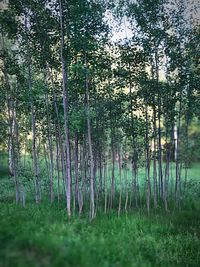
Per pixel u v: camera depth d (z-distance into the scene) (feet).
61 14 54.08
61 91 64.95
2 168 125.80
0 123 69.77
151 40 66.23
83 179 68.59
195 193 88.22
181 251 44.27
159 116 69.97
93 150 72.95
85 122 60.34
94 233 37.99
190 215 63.67
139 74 67.00
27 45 63.00
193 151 87.86
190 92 70.18
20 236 28.60
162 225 54.13
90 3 55.01
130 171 131.13
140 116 69.10
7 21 60.13
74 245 29.68
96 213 59.52
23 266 23.67
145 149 72.33
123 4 64.44
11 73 64.59
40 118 72.64
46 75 66.64
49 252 26.61
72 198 74.43
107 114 67.92
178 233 51.80
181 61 68.54
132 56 65.62
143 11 65.51
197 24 68.03
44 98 68.59
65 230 35.17
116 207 71.26
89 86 59.98
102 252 31.71
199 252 44.27
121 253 34.27
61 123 69.97
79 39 53.83
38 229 33.17
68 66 56.95
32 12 60.13
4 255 25.02
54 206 62.90
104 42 60.13
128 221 52.49
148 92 67.41
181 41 68.33
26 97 64.18
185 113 77.36
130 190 91.50
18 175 73.61
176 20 67.56
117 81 64.85
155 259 39.65
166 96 70.18
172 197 82.79
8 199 77.00
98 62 58.49
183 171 133.59
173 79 70.08
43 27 60.34
